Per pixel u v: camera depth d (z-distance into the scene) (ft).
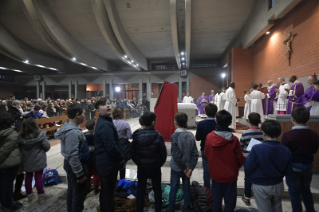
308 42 16.57
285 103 17.29
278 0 18.76
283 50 21.11
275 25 23.15
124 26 35.01
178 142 7.17
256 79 29.99
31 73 64.44
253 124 8.26
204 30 34.94
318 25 15.25
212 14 29.66
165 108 13.57
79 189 6.88
